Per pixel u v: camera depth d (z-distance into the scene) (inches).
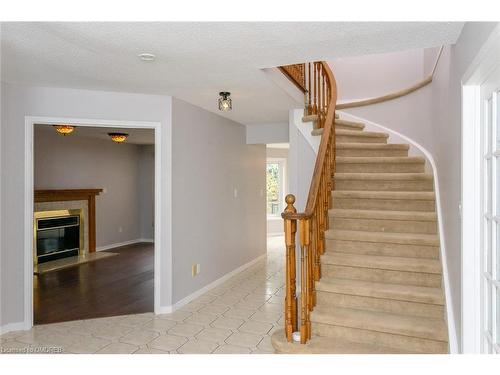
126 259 260.8
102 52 102.1
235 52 101.9
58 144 259.6
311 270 113.4
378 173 154.3
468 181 81.7
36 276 213.8
